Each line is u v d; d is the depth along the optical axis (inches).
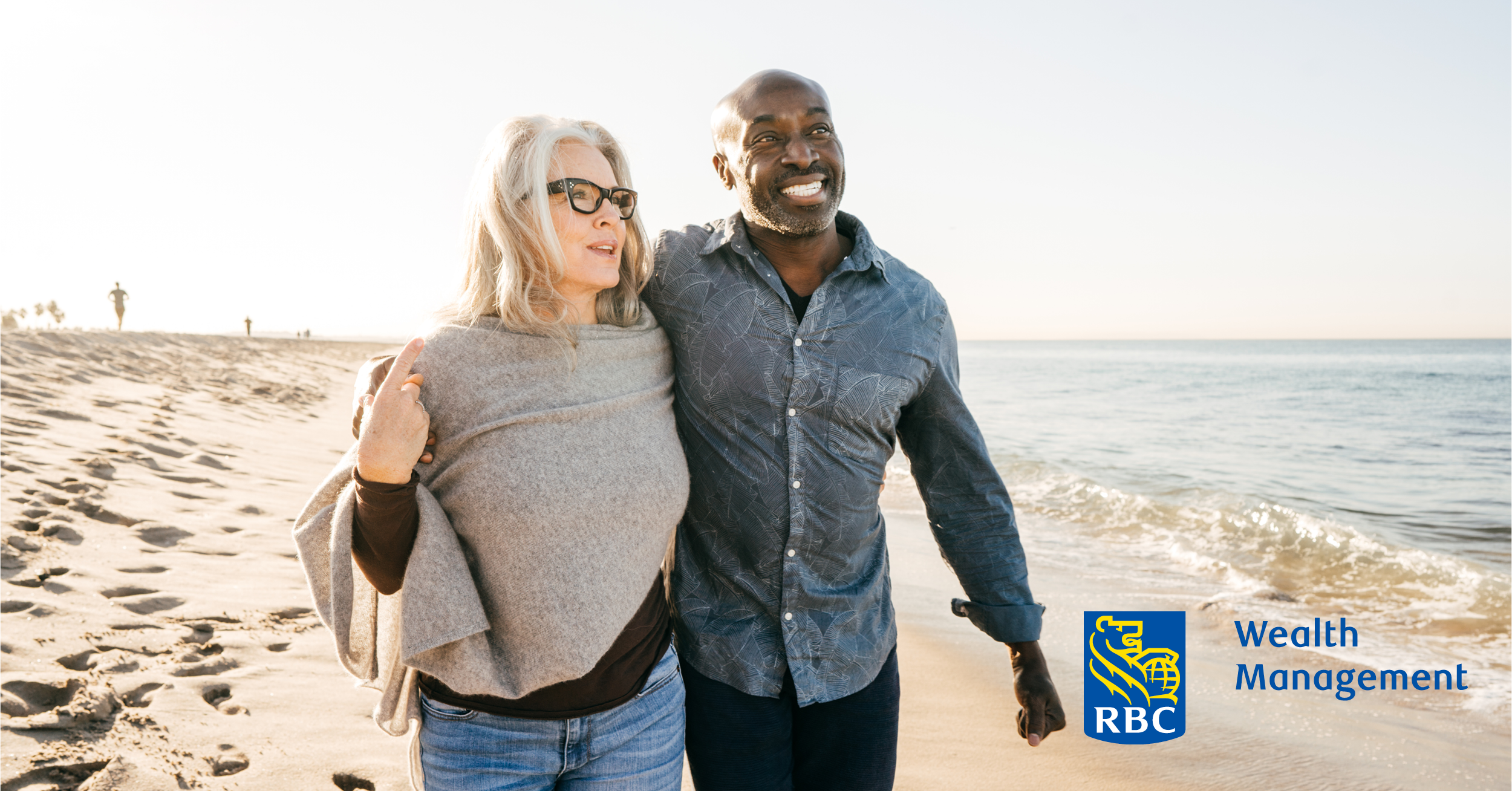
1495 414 984.3
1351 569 261.9
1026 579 87.8
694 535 79.3
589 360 66.6
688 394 76.5
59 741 98.7
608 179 68.0
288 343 1553.9
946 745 138.5
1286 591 241.8
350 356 1608.0
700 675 77.9
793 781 81.3
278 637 142.7
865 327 77.7
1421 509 426.0
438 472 62.2
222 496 237.8
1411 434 792.3
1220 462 595.5
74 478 216.2
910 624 201.2
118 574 160.1
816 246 80.1
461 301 65.5
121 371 464.4
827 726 79.1
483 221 65.6
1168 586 244.2
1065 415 975.6
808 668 76.2
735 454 75.9
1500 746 143.2
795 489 75.4
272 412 486.3
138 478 235.5
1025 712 86.5
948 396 85.0
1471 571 253.0
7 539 162.7
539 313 65.2
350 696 123.3
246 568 176.7
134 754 98.6
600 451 64.3
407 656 57.9
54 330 529.0
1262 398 1242.0
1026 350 6215.6
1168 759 135.3
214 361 697.6
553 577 61.9
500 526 61.2
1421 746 142.6
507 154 64.0
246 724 111.3
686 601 79.3
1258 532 311.1
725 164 85.9
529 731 62.9
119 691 114.2
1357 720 153.0
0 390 307.9
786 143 76.0
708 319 75.9
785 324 76.0
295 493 263.1
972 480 87.1
